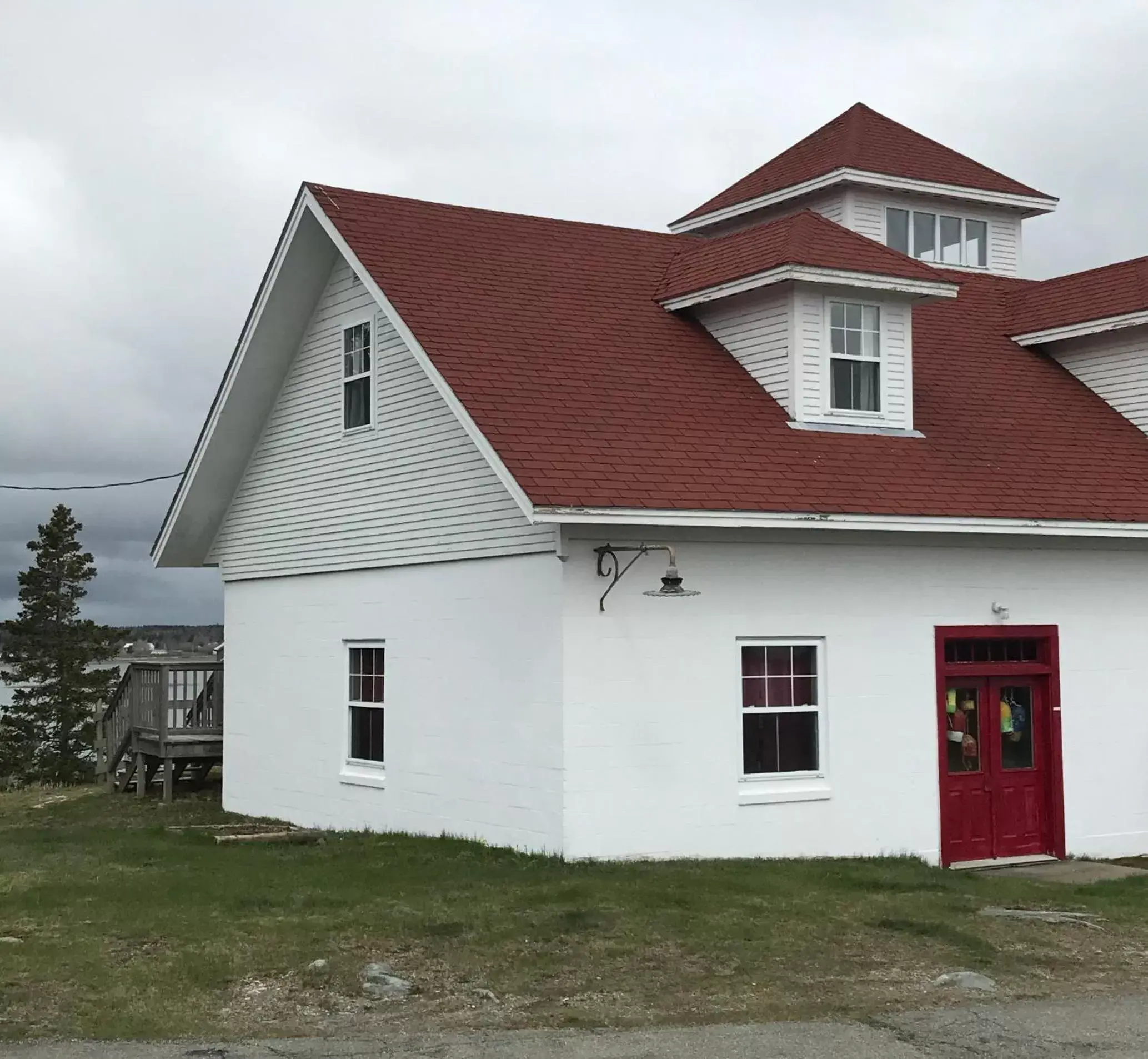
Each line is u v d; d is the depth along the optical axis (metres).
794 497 15.93
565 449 15.35
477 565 16.64
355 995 9.96
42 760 49.59
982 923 12.66
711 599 15.95
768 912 12.73
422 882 14.07
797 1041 8.96
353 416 19.20
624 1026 9.30
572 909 12.50
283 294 19.64
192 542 22.98
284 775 20.50
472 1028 9.22
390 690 18.23
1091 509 17.88
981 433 19.19
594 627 15.34
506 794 16.06
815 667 16.66
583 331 18.19
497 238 19.73
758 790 16.16
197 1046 8.77
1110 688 18.53
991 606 17.69
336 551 19.48
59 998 9.73
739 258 18.86
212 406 20.92
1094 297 21.75
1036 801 18.05
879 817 16.84
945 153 26.48
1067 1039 9.07
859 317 18.41
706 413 17.22
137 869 15.10
